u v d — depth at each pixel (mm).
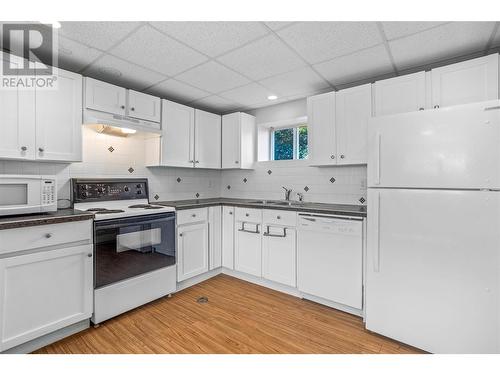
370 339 1850
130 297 2182
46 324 1694
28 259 1605
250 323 2061
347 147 2459
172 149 2920
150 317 2141
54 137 2020
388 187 1802
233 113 3439
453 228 1577
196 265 2824
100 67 2293
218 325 2027
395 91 2188
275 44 1925
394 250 1784
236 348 1738
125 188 2729
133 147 2904
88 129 2541
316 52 2037
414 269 1710
